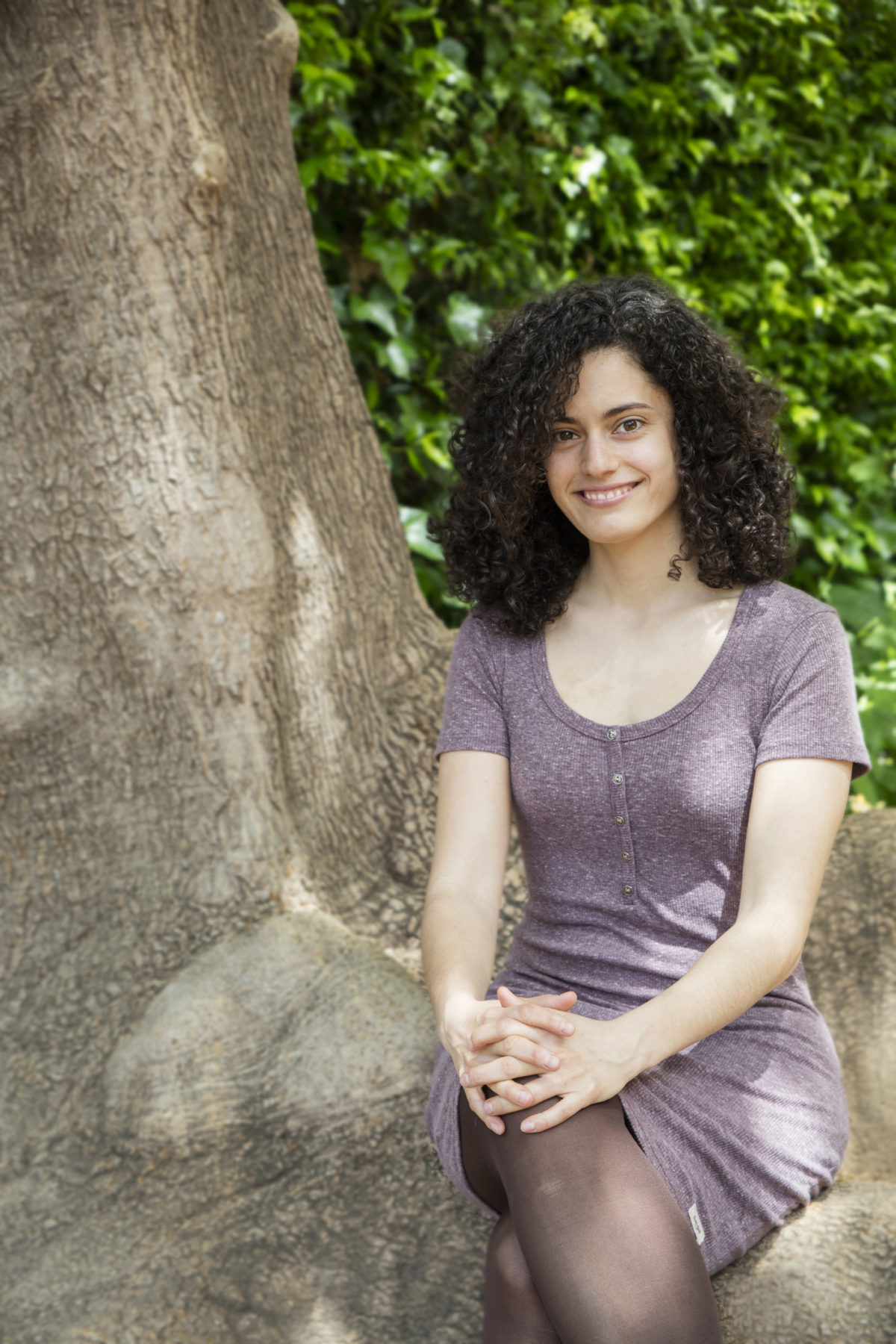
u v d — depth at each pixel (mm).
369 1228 2006
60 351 2357
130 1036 2230
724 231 4559
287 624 2559
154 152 2309
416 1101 2084
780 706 1688
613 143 4168
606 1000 1715
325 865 2549
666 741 1705
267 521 2494
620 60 4234
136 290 2342
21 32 2273
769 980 1559
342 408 2738
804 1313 1618
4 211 2324
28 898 2441
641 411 1709
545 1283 1384
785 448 1927
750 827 1671
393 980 2244
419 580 3914
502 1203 1683
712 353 1735
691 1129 1579
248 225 2533
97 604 2406
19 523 2410
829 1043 1791
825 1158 1691
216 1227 2023
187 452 2385
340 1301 1918
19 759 2451
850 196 4984
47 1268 1982
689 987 1546
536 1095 1492
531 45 3947
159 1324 1878
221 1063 2133
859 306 4816
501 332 1884
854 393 5031
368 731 2654
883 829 2592
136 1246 2006
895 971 2350
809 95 4543
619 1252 1371
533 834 1822
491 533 1917
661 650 1775
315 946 2303
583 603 1889
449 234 4082
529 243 4133
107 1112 2146
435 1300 1910
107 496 2377
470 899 1797
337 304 3770
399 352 3811
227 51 2512
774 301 4574
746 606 1760
